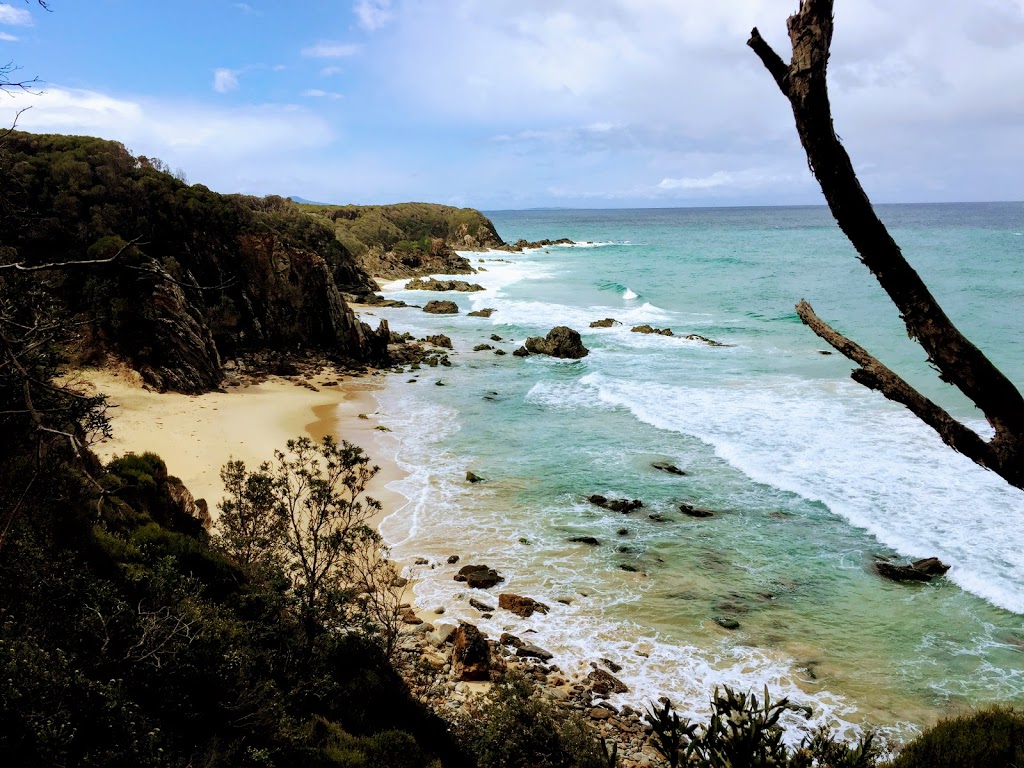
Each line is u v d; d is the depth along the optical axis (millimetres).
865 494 20531
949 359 2498
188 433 25594
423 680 12266
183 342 32344
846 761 5742
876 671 13430
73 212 33969
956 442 2607
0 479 8719
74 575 7984
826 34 2375
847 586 16297
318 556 14961
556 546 18266
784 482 21578
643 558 17688
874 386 2779
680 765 5141
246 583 11680
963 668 13477
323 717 8984
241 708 7734
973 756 7816
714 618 15188
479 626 14820
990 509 19297
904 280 2539
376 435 27172
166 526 14031
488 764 9180
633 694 12797
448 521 19641
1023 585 15750
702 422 27672
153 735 6223
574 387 34219
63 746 5613
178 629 8062
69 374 27906
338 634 11086
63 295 30734
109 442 23234
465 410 30812
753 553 17828
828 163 2467
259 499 12938
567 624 14992
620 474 22953
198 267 37625
